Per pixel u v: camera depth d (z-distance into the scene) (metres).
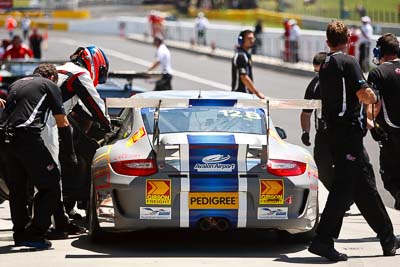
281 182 26.61
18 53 81.06
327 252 25.88
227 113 29.27
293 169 26.92
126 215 26.56
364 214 26.64
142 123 28.62
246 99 27.36
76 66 30.09
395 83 28.95
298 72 126.00
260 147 26.59
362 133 26.11
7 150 27.25
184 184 26.25
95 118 29.95
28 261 26.00
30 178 27.38
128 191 26.47
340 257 25.97
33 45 139.12
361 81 25.67
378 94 28.12
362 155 26.05
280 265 25.45
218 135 27.34
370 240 29.89
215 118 28.88
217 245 28.88
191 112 29.14
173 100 26.95
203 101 27.17
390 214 35.94
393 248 26.86
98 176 27.47
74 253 27.22
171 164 26.41
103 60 31.92
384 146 29.62
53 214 29.78
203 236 30.42
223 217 26.38
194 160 26.42
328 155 32.56
